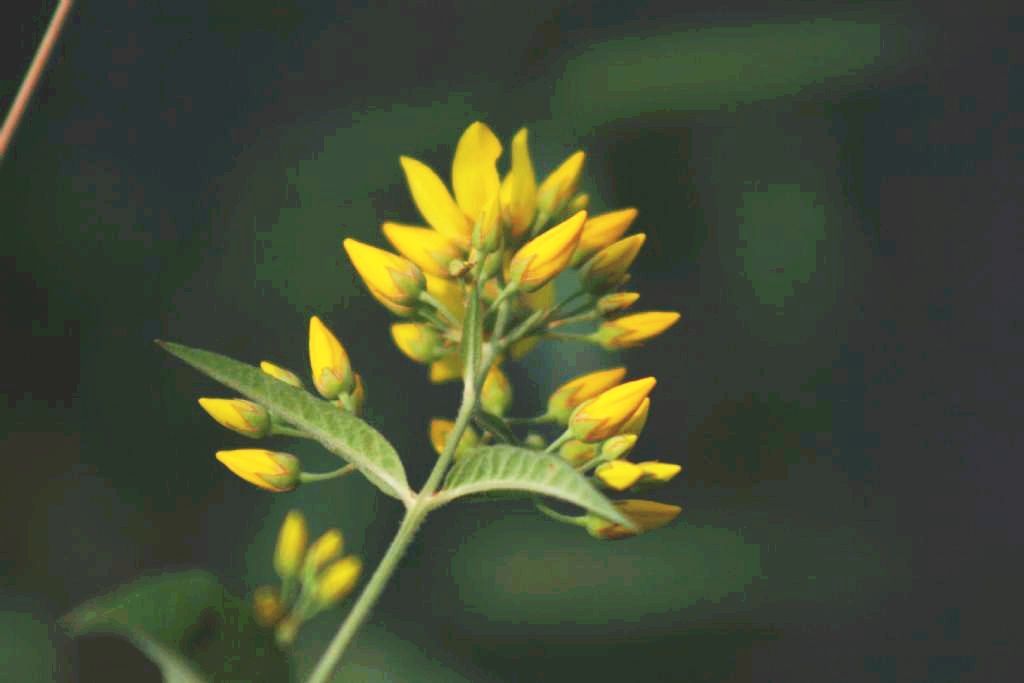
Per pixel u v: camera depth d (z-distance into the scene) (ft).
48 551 4.04
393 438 4.23
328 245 4.21
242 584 3.89
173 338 4.33
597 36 4.39
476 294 1.67
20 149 4.33
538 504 1.69
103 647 3.55
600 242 1.73
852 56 4.13
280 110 4.57
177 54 4.64
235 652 1.58
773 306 4.63
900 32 4.23
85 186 4.42
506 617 3.89
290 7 4.64
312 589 1.92
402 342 1.75
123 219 4.42
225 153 4.53
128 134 4.53
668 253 4.54
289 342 4.25
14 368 4.19
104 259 4.36
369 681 3.20
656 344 4.72
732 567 4.17
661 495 4.65
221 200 4.47
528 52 4.35
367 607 1.63
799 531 4.62
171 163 4.52
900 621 4.73
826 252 4.60
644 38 4.14
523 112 4.22
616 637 3.93
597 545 3.99
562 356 3.71
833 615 4.55
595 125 4.09
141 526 4.14
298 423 1.65
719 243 4.54
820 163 4.59
